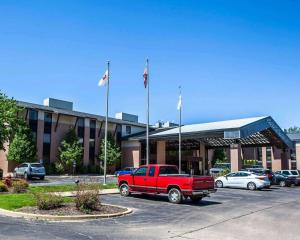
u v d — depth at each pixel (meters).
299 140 59.12
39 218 13.28
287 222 13.73
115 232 11.23
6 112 31.27
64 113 52.75
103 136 58.47
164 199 20.73
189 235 11.06
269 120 44.44
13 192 21.28
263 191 29.00
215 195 24.28
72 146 51.25
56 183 32.28
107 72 32.06
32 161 45.81
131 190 21.41
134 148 58.34
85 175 51.44
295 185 36.81
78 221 13.05
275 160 48.78
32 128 49.56
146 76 35.12
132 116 66.69
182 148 64.06
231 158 41.22
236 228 12.38
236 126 41.00
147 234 11.05
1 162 46.09
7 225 11.83
